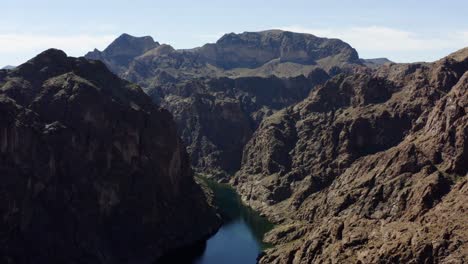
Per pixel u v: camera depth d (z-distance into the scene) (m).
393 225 140.25
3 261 148.12
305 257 147.12
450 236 121.44
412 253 121.38
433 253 118.69
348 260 131.00
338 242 142.25
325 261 136.88
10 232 153.62
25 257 153.50
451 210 135.88
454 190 151.75
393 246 125.94
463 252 115.12
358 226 147.62
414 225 135.88
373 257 126.44
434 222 132.62
